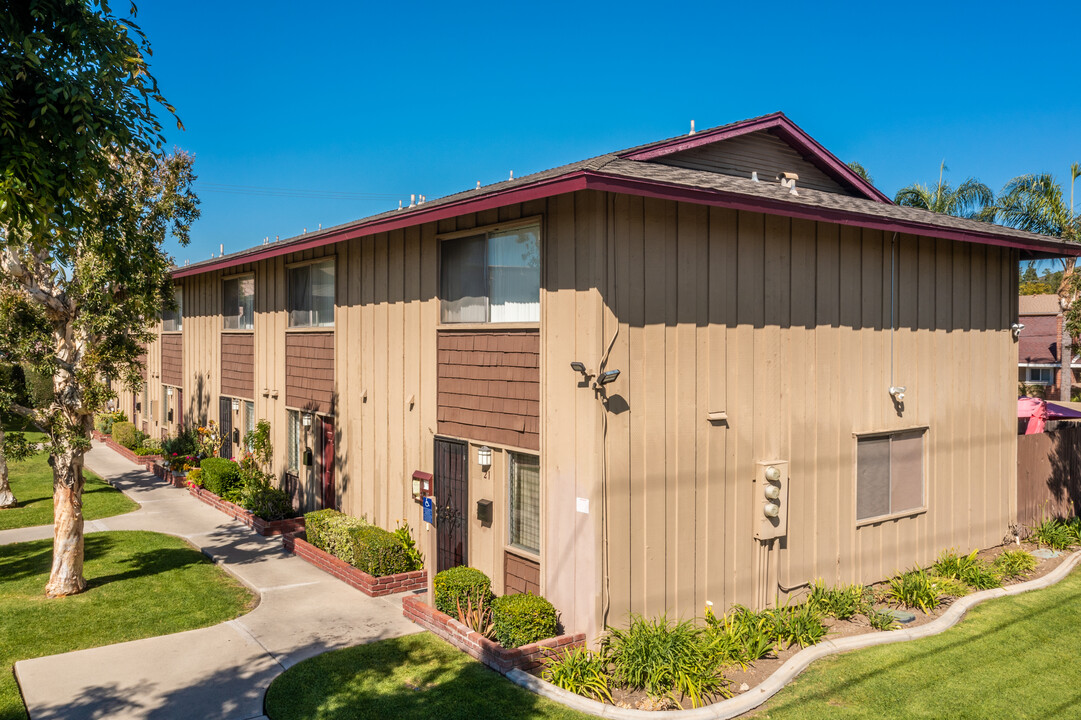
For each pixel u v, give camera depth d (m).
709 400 9.32
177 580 11.45
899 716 7.32
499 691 7.61
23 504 16.92
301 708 7.25
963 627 9.66
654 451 8.79
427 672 8.07
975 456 12.88
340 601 10.49
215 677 7.98
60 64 7.25
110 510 16.28
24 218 7.23
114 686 7.75
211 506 16.80
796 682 8.04
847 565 10.95
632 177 7.68
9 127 6.77
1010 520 13.54
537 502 9.33
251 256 15.45
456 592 9.33
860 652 8.85
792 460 10.23
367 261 12.85
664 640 8.03
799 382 10.31
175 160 14.90
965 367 12.70
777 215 9.99
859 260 11.05
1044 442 14.47
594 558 8.27
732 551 9.61
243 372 18.06
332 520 12.44
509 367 9.62
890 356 11.49
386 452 12.32
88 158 7.58
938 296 12.22
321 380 14.41
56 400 10.88
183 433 22.06
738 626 8.95
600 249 8.22
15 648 8.76
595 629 8.30
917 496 12.02
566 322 8.64
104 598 10.56
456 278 10.73
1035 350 40.09
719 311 9.41
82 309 11.16
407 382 11.73
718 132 11.09
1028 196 25.52
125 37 7.64
